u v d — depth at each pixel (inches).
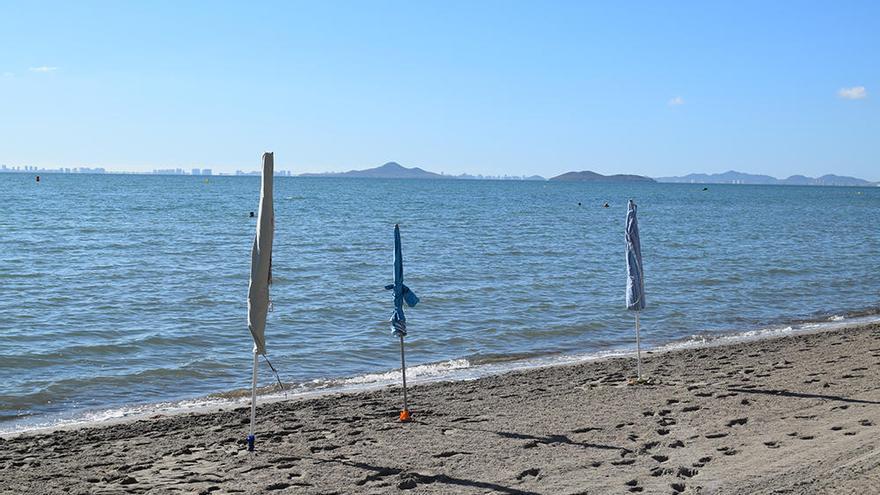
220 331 778.8
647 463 354.9
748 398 472.4
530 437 405.1
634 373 582.6
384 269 1282.0
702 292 1079.6
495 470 352.2
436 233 2082.9
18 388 568.7
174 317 842.8
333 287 1074.7
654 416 440.8
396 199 4694.9
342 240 1822.1
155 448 402.6
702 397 482.9
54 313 849.5
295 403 506.3
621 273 1261.1
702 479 326.6
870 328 783.1
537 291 1053.8
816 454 346.0
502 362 673.6
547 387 541.0
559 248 1685.5
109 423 471.8
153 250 1524.4
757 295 1068.5
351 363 666.2
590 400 489.7
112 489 337.1
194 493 330.0
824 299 1053.8
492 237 1969.7
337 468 360.5
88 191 4776.1
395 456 377.1
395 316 450.0
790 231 2335.1
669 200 5575.8
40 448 409.4
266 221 371.6
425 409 479.2
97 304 908.0
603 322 854.5
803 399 462.6
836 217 3309.5
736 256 1546.5
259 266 370.3
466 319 856.3
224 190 5797.2
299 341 743.1
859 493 292.2
